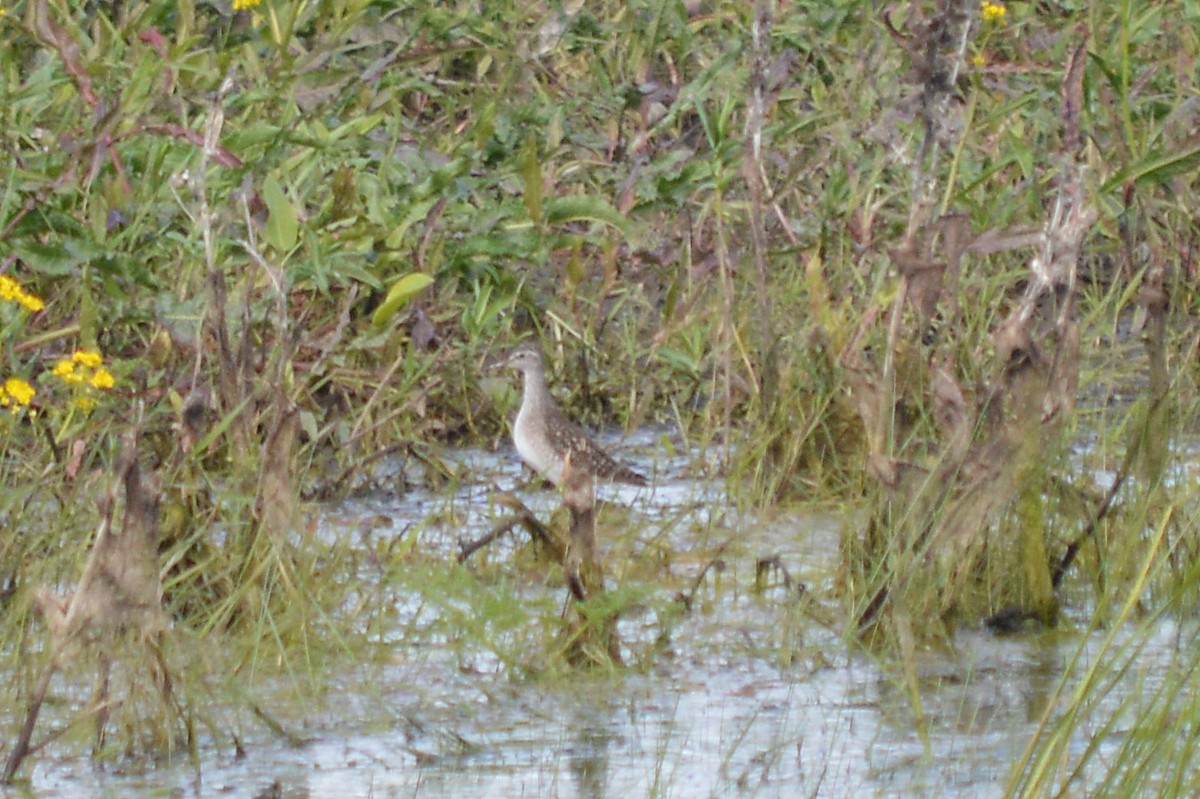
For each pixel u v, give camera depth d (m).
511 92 15.84
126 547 8.32
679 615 10.19
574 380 14.16
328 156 13.75
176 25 15.38
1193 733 7.66
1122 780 7.59
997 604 10.37
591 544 9.44
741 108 16.30
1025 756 7.49
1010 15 18.23
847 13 17.08
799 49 17.36
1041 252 10.32
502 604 9.30
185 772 8.20
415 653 9.52
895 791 8.13
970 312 13.79
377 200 13.27
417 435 12.84
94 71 13.62
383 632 9.63
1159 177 10.45
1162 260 12.80
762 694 9.27
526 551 10.93
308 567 9.82
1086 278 15.92
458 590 9.37
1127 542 9.69
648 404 13.91
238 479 9.83
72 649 8.29
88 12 15.80
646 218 15.19
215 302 9.85
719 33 17.17
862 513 11.35
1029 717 9.03
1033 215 14.77
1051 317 10.53
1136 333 14.06
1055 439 10.25
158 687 8.41
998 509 10.30
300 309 13.05
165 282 12.52
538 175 13.38
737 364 13.73
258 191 12.48
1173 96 15.96
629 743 8.62
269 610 9.34
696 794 8.07
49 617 8.35
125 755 8.37
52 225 12.14
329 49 14.63
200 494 10.18
